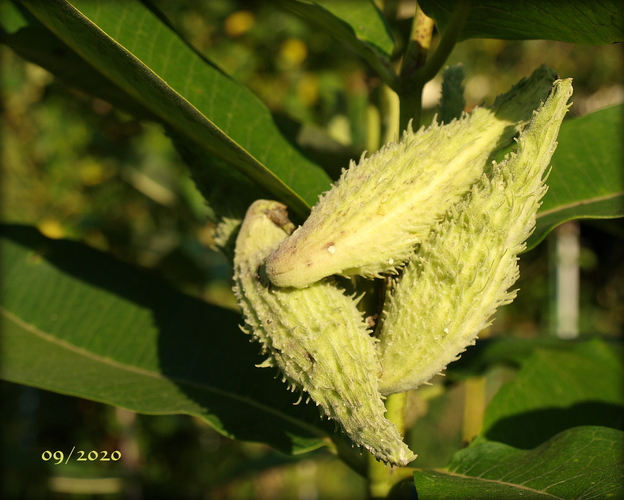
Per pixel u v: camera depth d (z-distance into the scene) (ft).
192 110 1.38
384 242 1.27
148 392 1.65
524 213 1.25
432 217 1.28
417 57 1.48
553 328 4.42
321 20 1.55
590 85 5.39
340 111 3.01
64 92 3.96
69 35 1.47
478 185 1.27
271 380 1.65
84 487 2.55
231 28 4.32
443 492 1.35
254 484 4.34
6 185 4.36
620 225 1.90
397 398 1.46
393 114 1.68
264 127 1.54
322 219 1.27
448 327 1.26
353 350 1.26
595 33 1.40
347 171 1.31
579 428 1.43
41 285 1.83
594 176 1.60
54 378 1.67
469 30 1.47
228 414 1.61
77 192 4.38
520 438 1.70
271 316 1.29
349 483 4.79
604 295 5.82
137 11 1.51
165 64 1.50
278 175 1.50
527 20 1.42
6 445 2.74
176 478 3.79
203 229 3.71
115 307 1.80
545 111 1.24
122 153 3.59
